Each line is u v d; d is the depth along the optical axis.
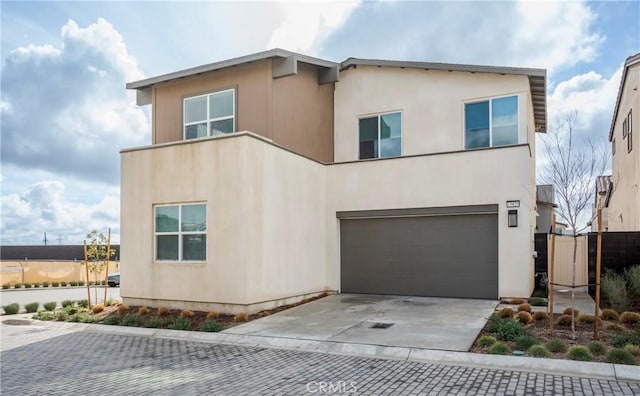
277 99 12.82
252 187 10.96
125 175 12.62
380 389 5.67
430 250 13.12
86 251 13.43
